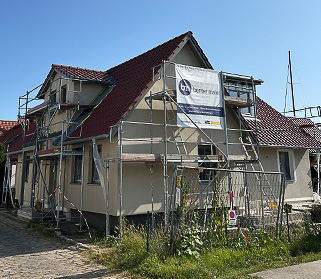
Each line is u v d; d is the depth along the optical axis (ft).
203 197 39.32
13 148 59.06
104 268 23.54
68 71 45.62
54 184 46.80
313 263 24.00
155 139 37.65
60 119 47.62
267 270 22.30
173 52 40.16
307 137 54.54
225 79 44.70
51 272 22.74
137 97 35.55
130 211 34.53
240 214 37.63
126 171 34.91
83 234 35.45
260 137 47.55
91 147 39.63
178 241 24.57
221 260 23.63
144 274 21.50
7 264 24.76
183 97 36.35
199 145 42.14
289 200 49.37
